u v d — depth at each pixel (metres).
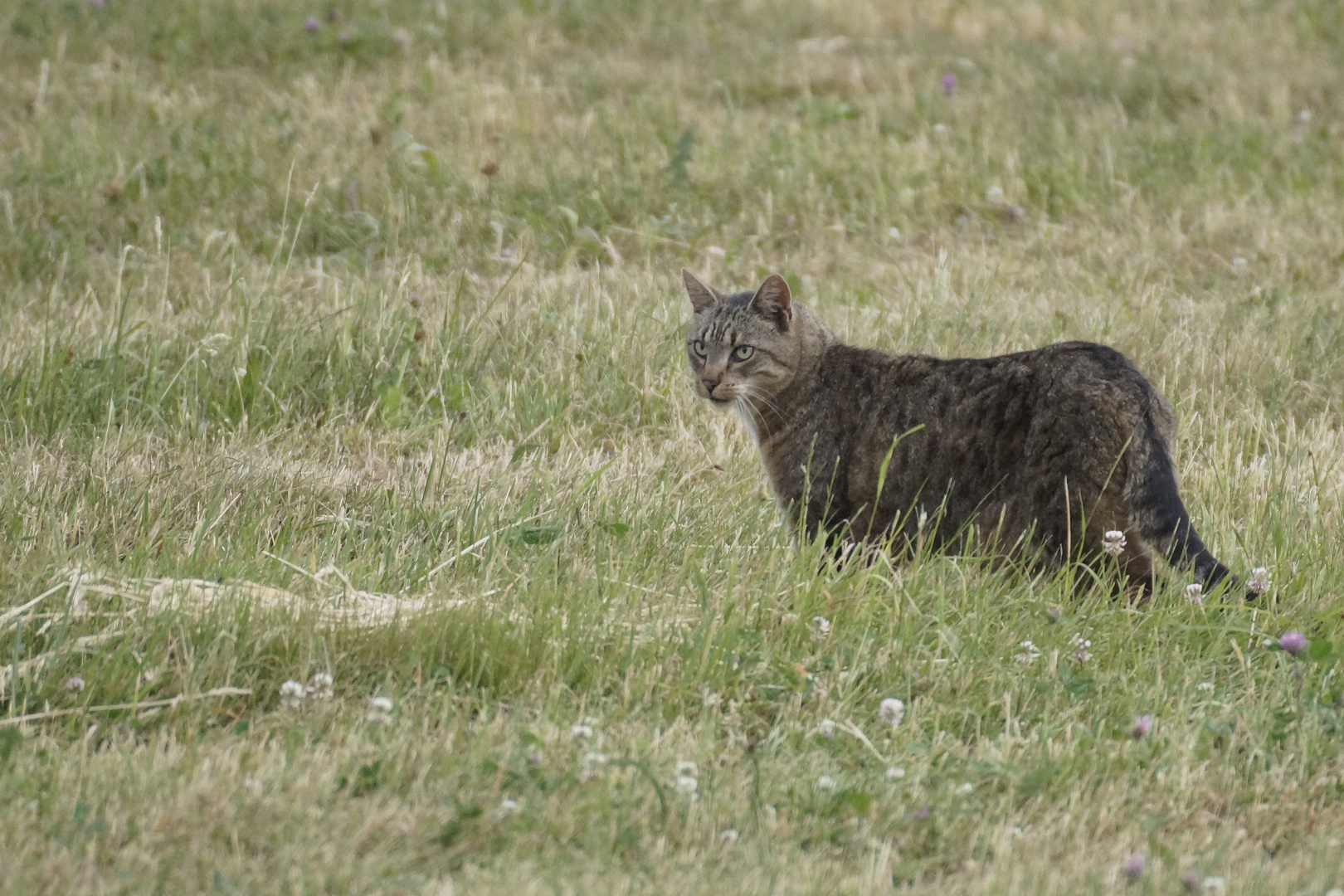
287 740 14.84
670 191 39.81
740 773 14.92
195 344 27.56
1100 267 35.69
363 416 26.73
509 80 49.03
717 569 19.86
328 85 47.66
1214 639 18.11
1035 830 14.30
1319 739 16.12
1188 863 13.68
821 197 39.88
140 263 34.16
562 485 23.05
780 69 50.50
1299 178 39.97
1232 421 26.34
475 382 27.83
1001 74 49.50
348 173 39.91
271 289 30.95
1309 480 23.53
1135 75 48.50
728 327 21.78
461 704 16.08
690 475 24.11
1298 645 17.03
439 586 18.55
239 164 40.25
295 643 16.55
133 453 23.08
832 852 13.80
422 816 13.54
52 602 17.08
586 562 19.75
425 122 44.28
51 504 20.28
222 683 15.95
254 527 19.84
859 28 56.03
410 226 37.28
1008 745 15.70
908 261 36.47
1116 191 40.41
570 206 38.56
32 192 37.97
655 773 14.73
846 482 20.73
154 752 14.40
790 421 21.61
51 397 24.86
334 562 19.44
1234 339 29.88
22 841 12.79
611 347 29.06
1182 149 42.59
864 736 15.73
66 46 50.25
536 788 14.30
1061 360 19.02
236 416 25.95
